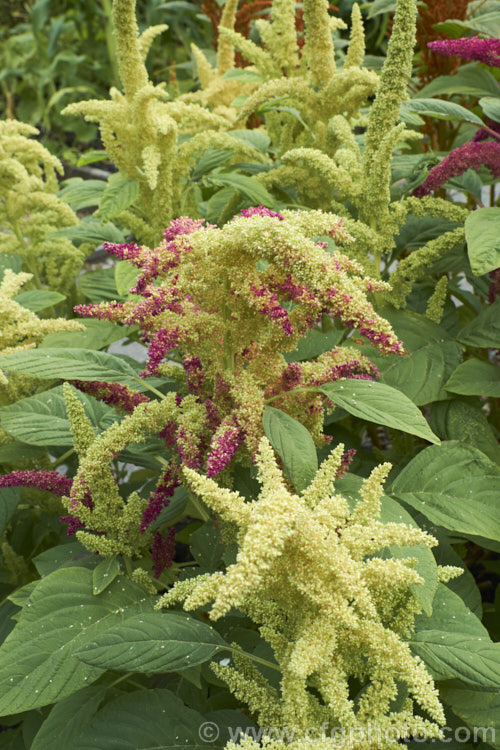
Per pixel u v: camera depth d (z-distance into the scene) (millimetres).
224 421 1102
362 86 1473
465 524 1117
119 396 1199
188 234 1096
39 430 1258
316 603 962
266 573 973
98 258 3203
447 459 1177
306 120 1530
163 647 1007
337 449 1010
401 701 1000
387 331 1021
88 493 1173
